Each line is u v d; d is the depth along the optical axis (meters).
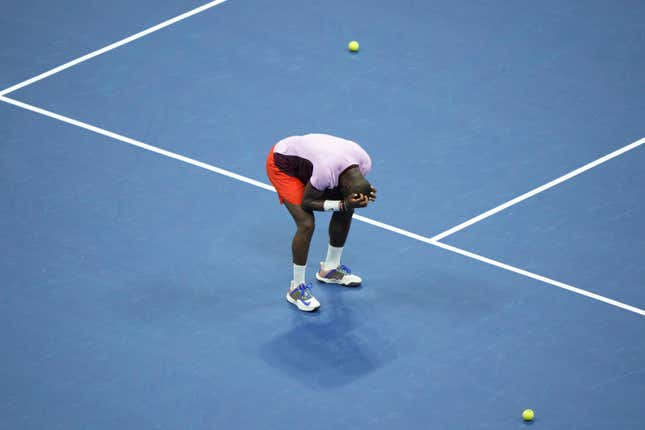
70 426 46.25
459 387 48.88
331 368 49.69
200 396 48.00
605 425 47.25
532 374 49.59
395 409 47.72
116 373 48.91
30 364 49.12
